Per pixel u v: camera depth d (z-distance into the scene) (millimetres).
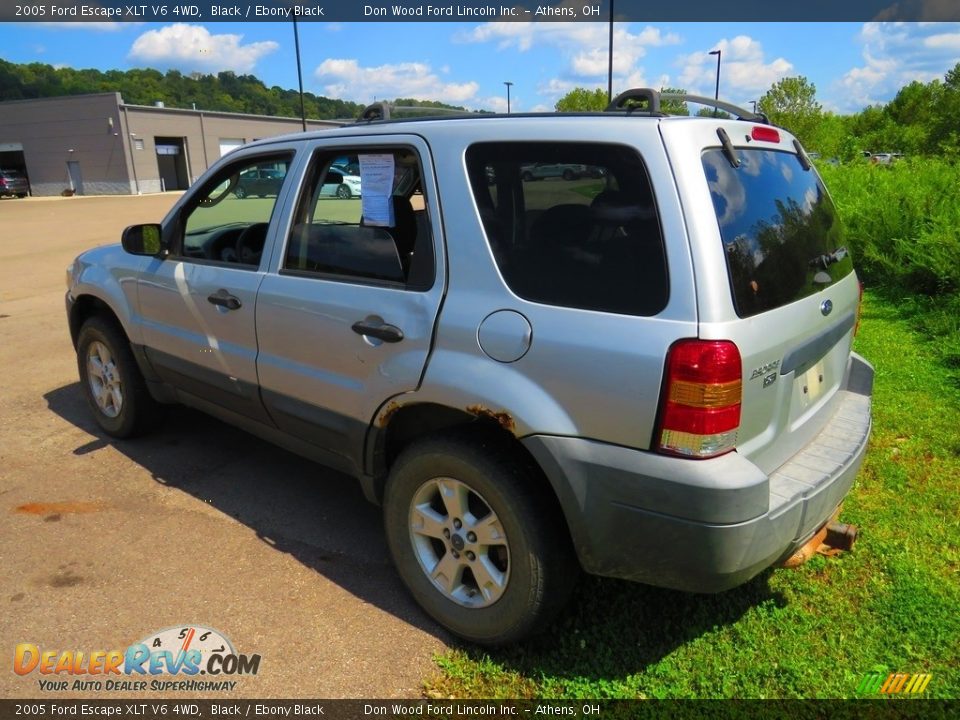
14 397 5551
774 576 3100
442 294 2658
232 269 3570
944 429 4453
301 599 3061
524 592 2518
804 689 2514
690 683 2551
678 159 2225
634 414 2203
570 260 2383
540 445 2361
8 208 31797
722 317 2143
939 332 6449
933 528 3424
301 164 3295
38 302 9133
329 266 3127
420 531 2850
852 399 3141
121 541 3492
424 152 2768
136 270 4156
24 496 3936
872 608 2898
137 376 4449
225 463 4371
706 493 2127
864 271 8898
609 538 2338
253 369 3473
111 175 45000
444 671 2646
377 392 2854
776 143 2801
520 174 2506
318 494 3990
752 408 2270
